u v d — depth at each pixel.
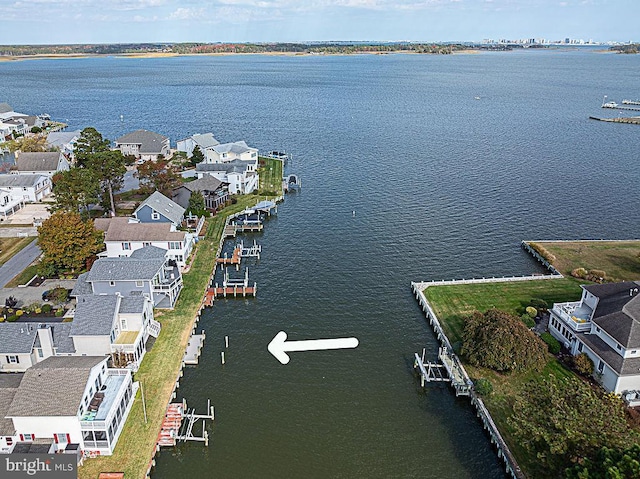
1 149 153.62
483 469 45.34
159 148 139.00
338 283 76.75
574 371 55.19
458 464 45.81
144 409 49.69
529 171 134.75
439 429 49.75
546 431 40.62
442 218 102.62
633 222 101.19
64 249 72.62
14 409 42.12
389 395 53.97
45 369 44.78
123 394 47.47
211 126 193.62
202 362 58.41
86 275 64.75
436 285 74.62
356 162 143.25
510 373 55.34
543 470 43.28
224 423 49.53
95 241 75.94
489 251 88.00
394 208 108.00
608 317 55.28
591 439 38.75
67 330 55.25
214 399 52.69
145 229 77.44
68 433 42.91
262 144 164.00
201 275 77.19
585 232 96.38
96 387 46.78
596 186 122.62
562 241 90.19
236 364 58.19
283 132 183.50
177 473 44.06
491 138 174.88
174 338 61.31
